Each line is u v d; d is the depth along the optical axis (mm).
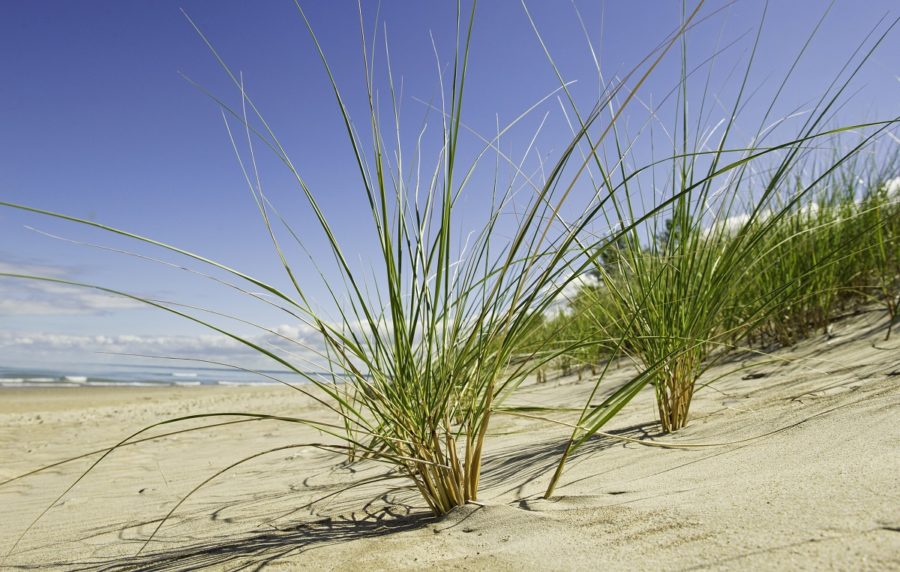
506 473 1976
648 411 2822
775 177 2104
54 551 1702
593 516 1232
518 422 3320
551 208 1589
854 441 1369
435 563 1132
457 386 1682
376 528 1526
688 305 2207
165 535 1771
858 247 3527
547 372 6941
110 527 1960
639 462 1749
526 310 1492
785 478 1219
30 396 13320
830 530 898
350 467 2787
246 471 3014
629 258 2359
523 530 1238
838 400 1885
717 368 3568
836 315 3754
